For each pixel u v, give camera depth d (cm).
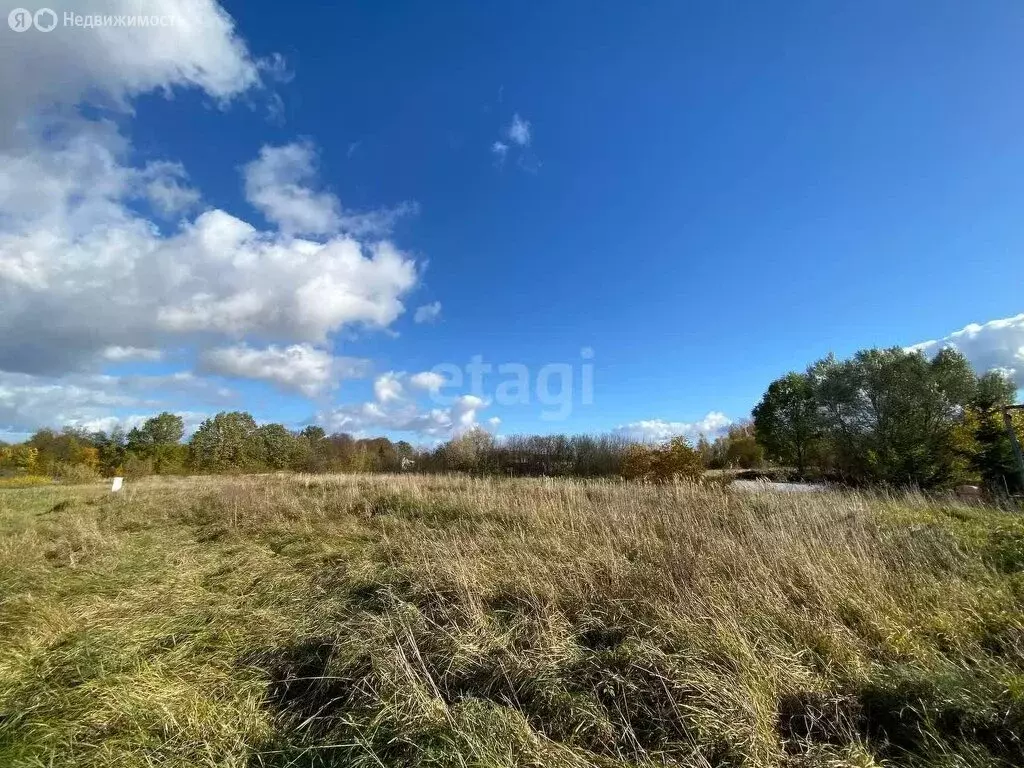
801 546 482
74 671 347
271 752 263
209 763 255
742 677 275
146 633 407
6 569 597
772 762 226
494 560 528
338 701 310
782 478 2319
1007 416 1140
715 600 372
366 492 1186
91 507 1270
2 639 402
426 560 530
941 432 1582
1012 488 1230
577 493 1038
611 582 439
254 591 523
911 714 253
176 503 1225
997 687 258
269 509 1005
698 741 240
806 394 2475
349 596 480
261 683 331
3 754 260
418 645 355
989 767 214
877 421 1800
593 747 250
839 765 219
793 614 353
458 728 254
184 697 311
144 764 253
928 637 336
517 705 286
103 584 554
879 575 420
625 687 284
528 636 360
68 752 263
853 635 335
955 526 644
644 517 731
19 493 1816
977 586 409
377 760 240
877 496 1008
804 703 270
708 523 659
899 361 1781
